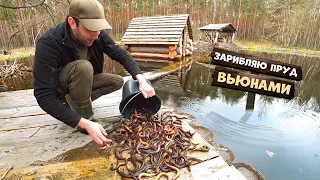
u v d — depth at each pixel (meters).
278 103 4.07
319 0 19.67
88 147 1.85
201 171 1.54
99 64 2.19
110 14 22.17
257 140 2.69
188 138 1.96
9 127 2.19
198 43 14.77
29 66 6.91
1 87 4.67
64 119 1.54
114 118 2.32
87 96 1.96
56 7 5.89
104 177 1.51
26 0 5.33
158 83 5.28
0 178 1.49
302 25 19.14
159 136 1.85
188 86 5.02
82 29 1.59
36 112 2.53
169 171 1.54
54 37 1.69
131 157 1.64
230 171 1.53
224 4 26.70
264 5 24.36
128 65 2.14
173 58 8.46
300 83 5.81
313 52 14.76
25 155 1.75
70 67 1.81
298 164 2.28
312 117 3.46
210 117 3.32
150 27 9.40
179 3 27.36
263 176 2.08
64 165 1.63
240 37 24.34
